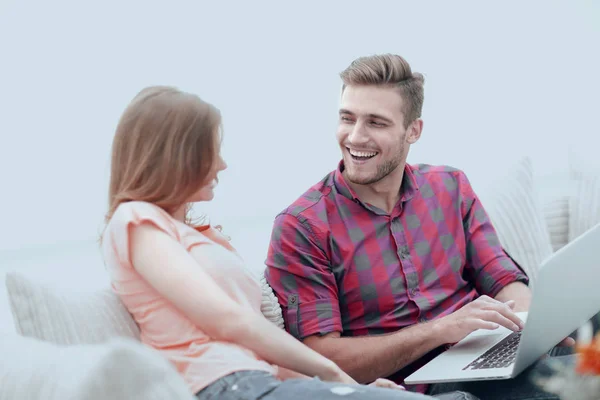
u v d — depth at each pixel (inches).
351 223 101.3
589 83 162.1
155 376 47.4
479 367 82.4
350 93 101.6
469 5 153.1
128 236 71.6
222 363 68.8
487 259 106.6
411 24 147.2
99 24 117.9
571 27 161.2
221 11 127.9
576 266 80.5
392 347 92.8
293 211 100.7
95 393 46.5
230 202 130.3
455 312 92.6
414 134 104.8
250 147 131.4
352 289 99.8
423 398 62.9
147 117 75.9
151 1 121.6
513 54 156.9
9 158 113.2
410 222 103.3
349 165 101.1
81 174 116.9
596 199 123.8
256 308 80.2
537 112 158.6
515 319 90.0
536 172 157.5
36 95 114.4
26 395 50.1
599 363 57.8
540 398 80.5
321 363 70.7
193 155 76.1
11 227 113.0
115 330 74.4
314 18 135.8
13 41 113.2
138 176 75.4
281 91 133.5
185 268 70.1
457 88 152.9
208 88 127.0
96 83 117.6
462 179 109.3
